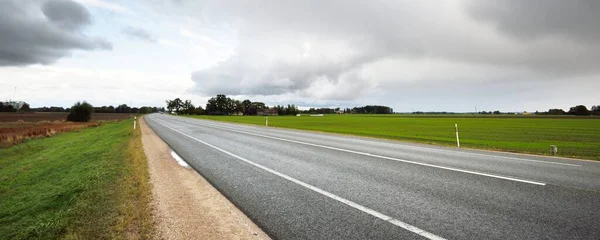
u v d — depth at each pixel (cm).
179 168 776
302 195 511
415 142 1480
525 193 513
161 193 538
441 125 4188
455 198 485
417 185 569
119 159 937
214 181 620
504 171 706
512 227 366
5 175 1184
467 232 353
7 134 2675
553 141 1861
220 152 1053
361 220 394
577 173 687
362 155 966
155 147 1226
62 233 398
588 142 1784
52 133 2906
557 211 422
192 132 2069
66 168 1065
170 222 399
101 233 376
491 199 479
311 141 1441
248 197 504
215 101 16050
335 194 513
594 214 409
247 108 16325
